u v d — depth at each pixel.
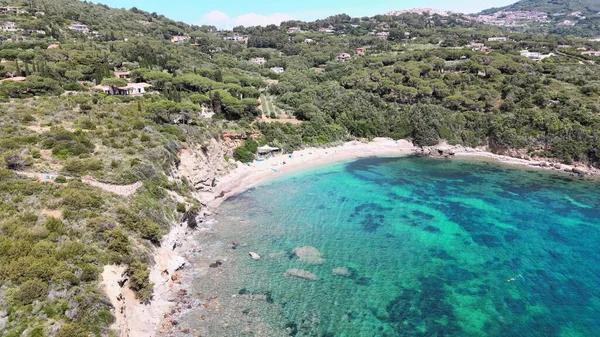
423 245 54.47
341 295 42.50
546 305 41.38
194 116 86.44
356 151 108.56
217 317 38.34
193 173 69.25
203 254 50.69
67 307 29.55
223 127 94.12
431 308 40.66
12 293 28.97
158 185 55.47
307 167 93.44
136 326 34.91
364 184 81.62
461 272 47.69
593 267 48.88
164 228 49.84
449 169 94.00
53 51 112.38
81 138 55.50
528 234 58.12
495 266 49.12
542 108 106.50
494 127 107.12
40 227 36.09
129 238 42.34
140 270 38.47
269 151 97.50
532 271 47.97
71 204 40.91
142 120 71.06
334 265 48.66
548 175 89.06
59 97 76.94
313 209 67.19
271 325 37.47
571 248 53.81
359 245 54.16
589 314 39.94
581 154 92.56
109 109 74.69
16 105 65.19
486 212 66.69
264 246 53.22
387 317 39.06
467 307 40.91
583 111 98.38
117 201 46.69
